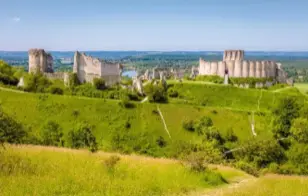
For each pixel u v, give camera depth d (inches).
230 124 4697.3
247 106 6269.7
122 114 4729.3
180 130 4461.1
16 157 1460.4
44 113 4682.6
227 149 3801.7
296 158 3358.8
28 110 4707.2
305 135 3678.6
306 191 1409.9
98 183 1222.9
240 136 4407.0
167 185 1331.2
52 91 5639.8
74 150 1818.4
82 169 1376.7
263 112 4968.0
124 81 7337.6
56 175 1268.5
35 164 1397.6
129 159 1654.8
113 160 1457.9
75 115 4665.4
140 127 4503.0
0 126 2236.7
